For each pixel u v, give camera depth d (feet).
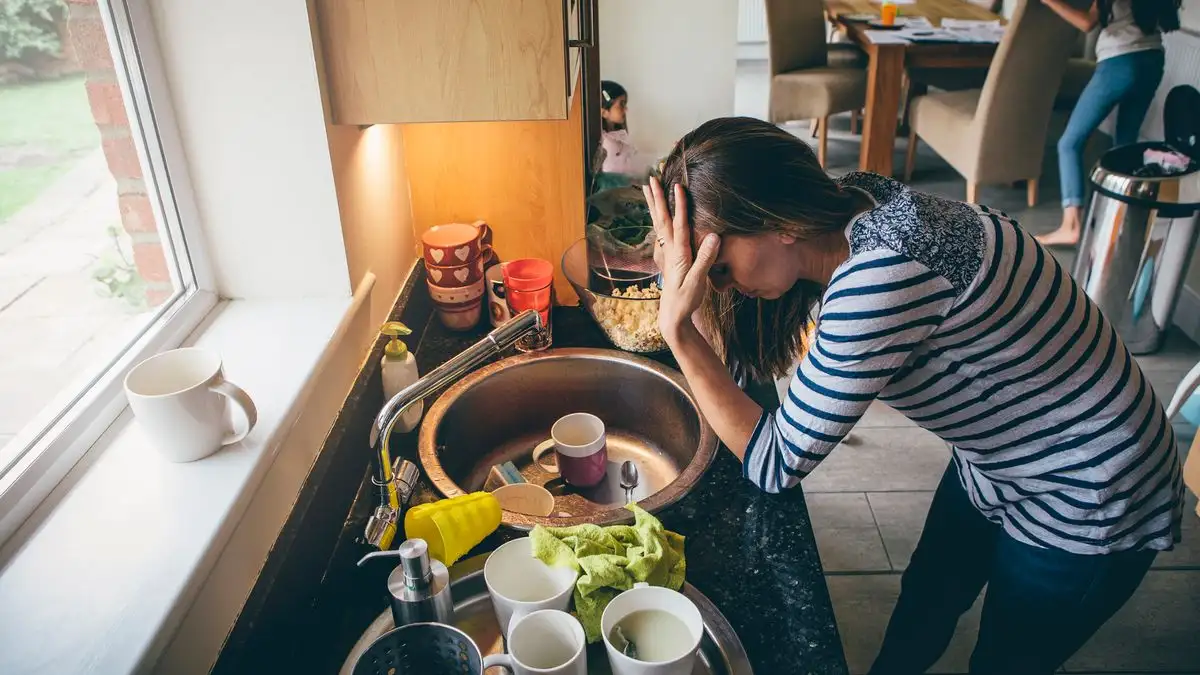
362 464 4.21
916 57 13.89
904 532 7.59
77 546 2.86
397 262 5.31
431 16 3.94
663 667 2.71
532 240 5.69
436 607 3.08
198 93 3.93
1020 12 11.80
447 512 3.55
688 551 3.66
